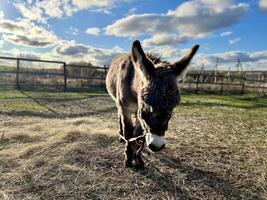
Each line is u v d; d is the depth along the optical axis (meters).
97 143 4.77
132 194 3.14
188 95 16.52
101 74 19.33
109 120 7.37
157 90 2.56
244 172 3.93
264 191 3.38
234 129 7.02
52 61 14.74
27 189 3.13
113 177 3.53
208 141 5.57
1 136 4.98
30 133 5.24
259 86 20.27
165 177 3.61
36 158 3.96
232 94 19.48
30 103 9.51
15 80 15.33
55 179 3.38
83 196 3.03
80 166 3.80
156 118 2.57
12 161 3.90
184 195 3.19
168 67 2.83
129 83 3.38
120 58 4.38
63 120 6.86
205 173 3.83
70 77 15.47
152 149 2.62
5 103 9.12
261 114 10.00
